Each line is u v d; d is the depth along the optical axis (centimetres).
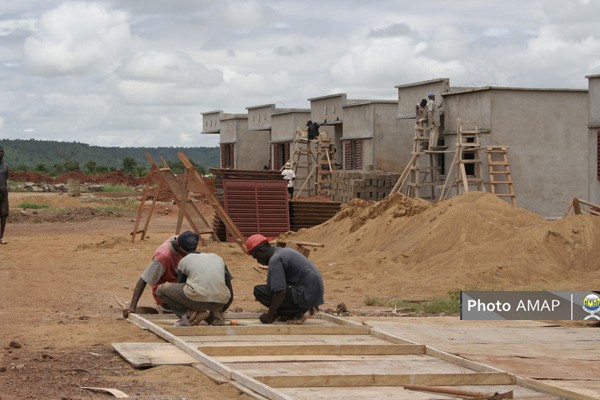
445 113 3538
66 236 3172
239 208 3062
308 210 3150
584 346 1313
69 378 1030
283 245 2303
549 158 3334
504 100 3288
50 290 1802
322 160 4597
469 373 1067
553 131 3338
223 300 1349
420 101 3719
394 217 2442
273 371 1082
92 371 1071
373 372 1095
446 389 991
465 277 1945
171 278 1451
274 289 1371
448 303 1694
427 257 2161
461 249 2114
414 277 2031
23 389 973
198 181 2567
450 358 1176
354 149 4519
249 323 1427
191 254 1367
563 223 2138
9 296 1695
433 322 1525
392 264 2145
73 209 4506
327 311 1625
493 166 3278
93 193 6612
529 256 2027
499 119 3288
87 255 2480
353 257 2339
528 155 3316
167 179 2709
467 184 3130
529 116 3312
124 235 3219
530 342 1344
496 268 1978
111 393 939
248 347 1186
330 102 4812
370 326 1448
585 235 2105
